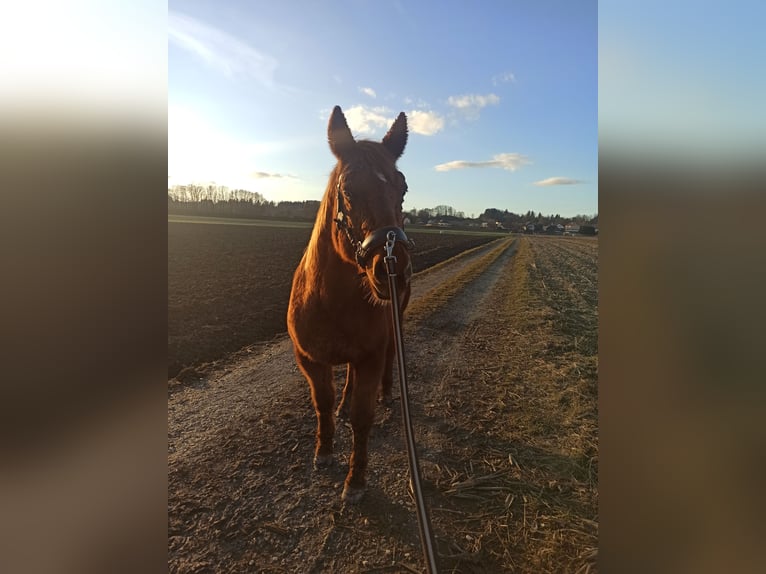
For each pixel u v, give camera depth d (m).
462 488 2.87
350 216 2.27
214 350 5.78
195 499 2.73
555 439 3.51
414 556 2.33
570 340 6.57
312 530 2.50
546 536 2.46
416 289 11.48
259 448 3.33
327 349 2.71
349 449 3.34
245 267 12.82
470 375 5.01
